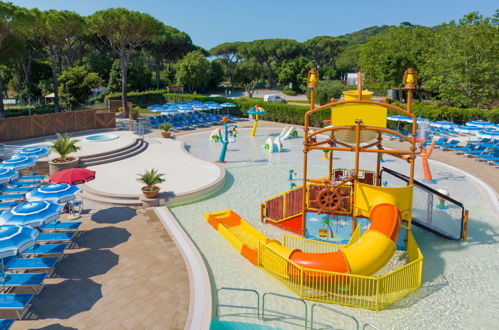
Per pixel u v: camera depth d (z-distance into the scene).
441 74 43.78
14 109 45.25
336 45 118.81
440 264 12.41
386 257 10.52
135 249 12.67
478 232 14.83
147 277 10.97
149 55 91.88
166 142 30.64
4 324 8.09
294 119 41.84
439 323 9.38
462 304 10.19
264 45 101.81
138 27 42.03
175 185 19.22
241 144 31.42
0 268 10.46
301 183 20.81
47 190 12.95
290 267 10.58
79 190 13.46
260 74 111.62
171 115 40.53
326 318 9.51
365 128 12.38
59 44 44.53
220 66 94.81
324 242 12.77
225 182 20.98
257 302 9.92
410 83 12.02
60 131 31.31
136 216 15.55
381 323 9.34
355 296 10.34
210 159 26.28
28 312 9.29
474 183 21.11
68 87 49.19
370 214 12.08
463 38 41.25
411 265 10.55
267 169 23.72
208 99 50.38
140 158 25.19
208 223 15.34
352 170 16.09
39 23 40.12
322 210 13.38
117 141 28.52
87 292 10.17
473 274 11.77
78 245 12.92
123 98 43.47
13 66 60.59
